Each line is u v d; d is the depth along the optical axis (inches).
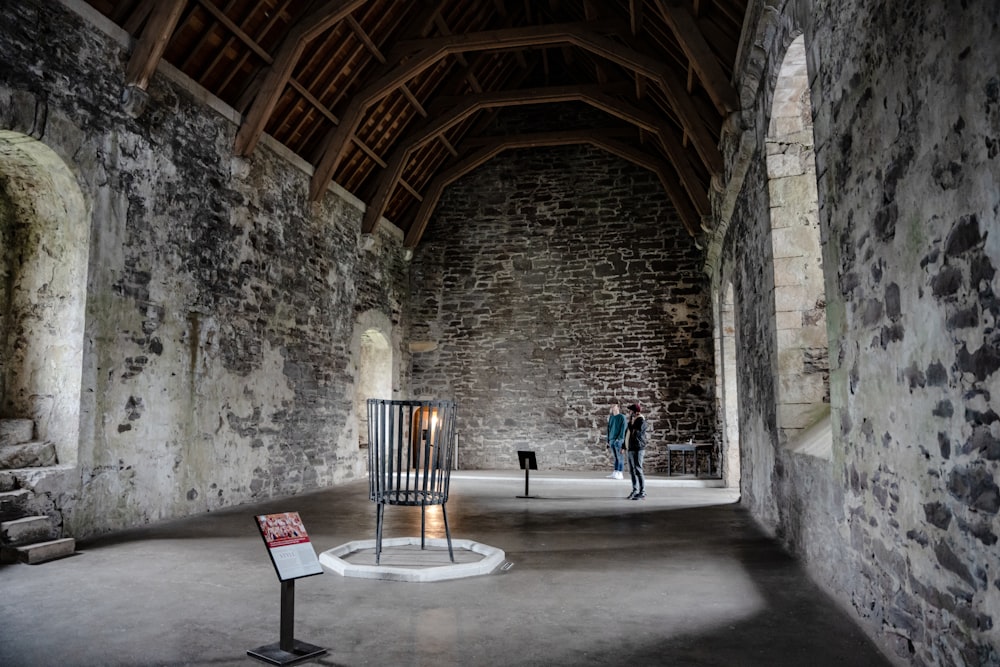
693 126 307.0
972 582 75.6
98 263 217.5
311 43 311.1
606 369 464.8
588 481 392.2
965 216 74.5
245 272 298.7
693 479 395.9
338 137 353.4
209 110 275.1
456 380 483.5
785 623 125.2
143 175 238.4
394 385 460.4
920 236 87.4
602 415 461.7
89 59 215.9
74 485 206.4
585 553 191.0
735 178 262.2
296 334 340.5
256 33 284.2
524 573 166.6
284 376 328.5
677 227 465.7
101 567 171.6
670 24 251.6
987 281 70.1
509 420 474.0
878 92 101.6
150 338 240.2
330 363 374.9
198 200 267.6
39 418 213.0
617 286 469.7
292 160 338.0
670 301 460.8
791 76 178.7
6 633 119.6
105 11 229.9
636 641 115.7
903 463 96.7
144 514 236.2
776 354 195.8
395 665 104.5
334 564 167.5
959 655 79.4
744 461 291.7
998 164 67.2
